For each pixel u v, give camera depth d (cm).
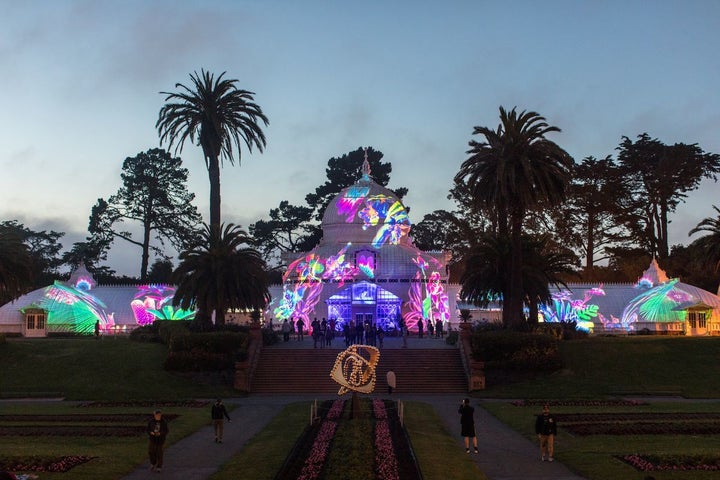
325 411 4391
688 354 6831
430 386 6356
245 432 4156
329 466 2931
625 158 13700
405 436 3575
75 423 4359
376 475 2802
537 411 4916
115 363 6694
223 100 8012
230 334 6688
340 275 9450
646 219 13588
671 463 3064
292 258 10162
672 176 13125
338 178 14962
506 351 6581
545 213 13225
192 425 4328
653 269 10125
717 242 7856
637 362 6688
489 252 7344
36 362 6700
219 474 2978
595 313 9738
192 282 7056
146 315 9600
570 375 6512
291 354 6844
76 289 9700
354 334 7094
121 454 3359
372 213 10112
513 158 6588
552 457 3356
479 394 6081
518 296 6950
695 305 9144
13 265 7144
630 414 4662
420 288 9388
